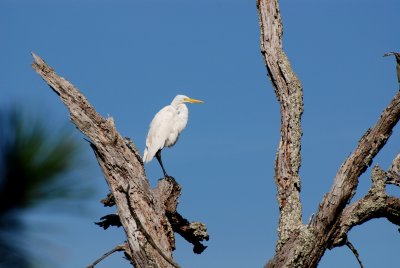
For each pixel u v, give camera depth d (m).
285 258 11.22
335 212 11.21
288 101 12.45
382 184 11.80
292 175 12.06
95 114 11.34
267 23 12.93
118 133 11.49
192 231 12.52
